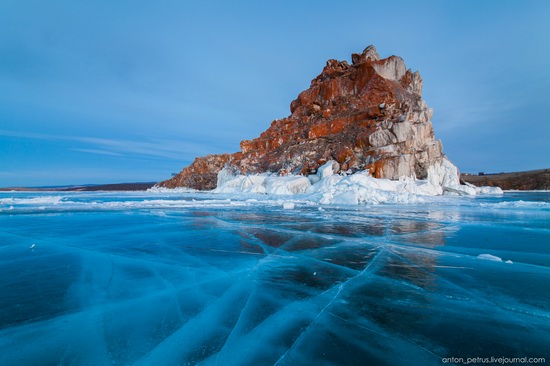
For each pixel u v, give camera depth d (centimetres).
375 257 538
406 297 350
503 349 239
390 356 230
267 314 306
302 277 426
